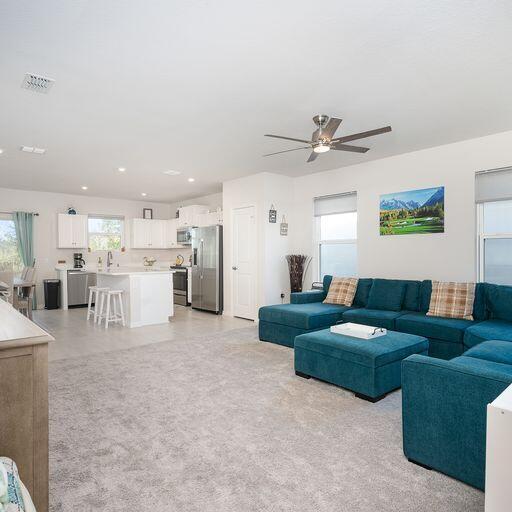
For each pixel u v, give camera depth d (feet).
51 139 14.12
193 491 5.77
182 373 11.39
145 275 19.44
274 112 11.61
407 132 13.57
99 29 7.31
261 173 20.06
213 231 23.02
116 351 14.02
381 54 8.30
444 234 15.16
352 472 6.28
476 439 5.70
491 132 13.60
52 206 26.45
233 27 7.28
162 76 9.27
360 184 18.07
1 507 2.99
